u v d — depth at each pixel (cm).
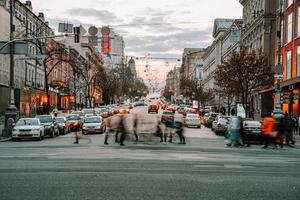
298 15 4753
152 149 2319
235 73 4969
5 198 969
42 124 3362
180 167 1502
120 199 963
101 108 7119
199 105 10450
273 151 2362
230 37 8744
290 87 4188
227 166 1558
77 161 1662
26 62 6272
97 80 10581
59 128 3925
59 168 1448
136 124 3022
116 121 2805
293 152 2320
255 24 6725
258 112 6362
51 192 1034
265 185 1170
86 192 1036
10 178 1230
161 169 1441
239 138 2702
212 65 12650
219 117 4062
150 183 1164
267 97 6100
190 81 13000
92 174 1310
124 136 2655
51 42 7444
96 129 4003
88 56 11531
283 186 1160
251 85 5231
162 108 12750
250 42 7294
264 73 4931
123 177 1257
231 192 1065
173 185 1141
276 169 1507
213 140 3281
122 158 1784
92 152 2077
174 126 2867
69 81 8519
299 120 4119
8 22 5428
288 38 5172
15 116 3459
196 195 1020
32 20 6538
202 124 6594
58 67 8550
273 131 2608
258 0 6712
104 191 1049
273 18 6131
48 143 2853
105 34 2905
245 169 1485
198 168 1484
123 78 14900
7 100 5344
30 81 6525
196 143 2922
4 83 5288
